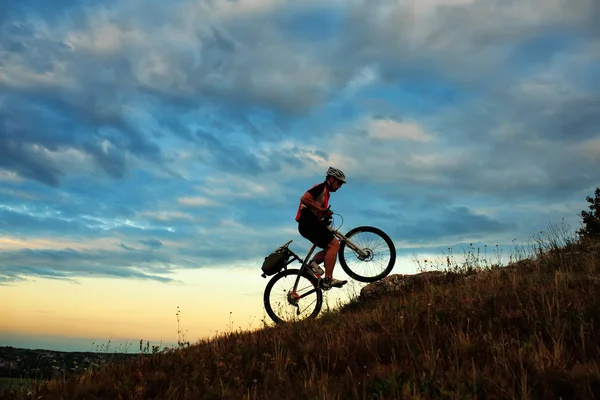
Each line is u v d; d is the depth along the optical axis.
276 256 9.19
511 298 6.98
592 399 3.70
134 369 6.61
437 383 4.30
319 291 9.09
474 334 5.73
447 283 10.14
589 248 10.07
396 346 5.79
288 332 7.70
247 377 5.62
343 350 5.95
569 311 5.80
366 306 9.90
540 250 10.79
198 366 6.34
